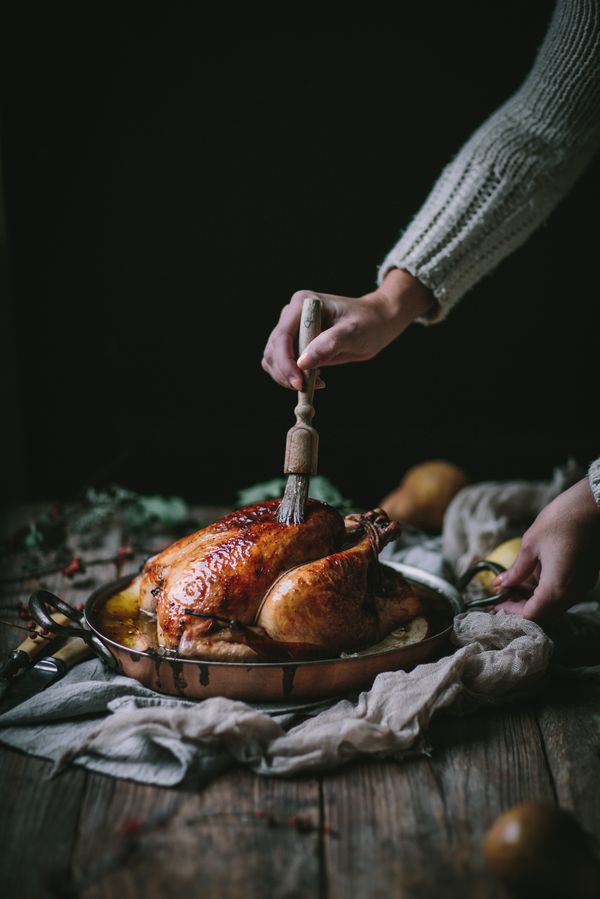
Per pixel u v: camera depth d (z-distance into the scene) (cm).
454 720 160
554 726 159
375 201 372
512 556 213
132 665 155
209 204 374
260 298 387
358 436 407
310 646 153
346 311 195
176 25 354
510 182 201
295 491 164
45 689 167
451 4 350
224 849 124
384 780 141
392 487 412
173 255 380
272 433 406
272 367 187
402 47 355
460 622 175
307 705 153
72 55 352
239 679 150
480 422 404
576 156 204
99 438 402
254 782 140
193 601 151
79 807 134
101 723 150
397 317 204
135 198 372
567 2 193
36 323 383
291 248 379
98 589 180
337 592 154
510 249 211
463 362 396
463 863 122
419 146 364
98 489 402
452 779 142
